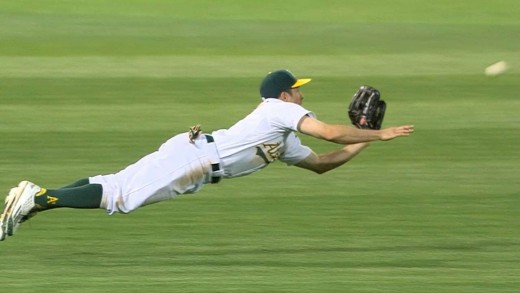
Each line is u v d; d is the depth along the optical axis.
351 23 76.94
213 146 24.69
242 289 24.30
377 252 27.50
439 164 37.47
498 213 31.42
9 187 34.03
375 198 33.06
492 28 74.69
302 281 24.95
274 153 24.95
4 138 40.66
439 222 30.42
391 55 62.62
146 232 29.28
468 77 55.41
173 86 52.34
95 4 85.06
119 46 65.00
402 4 86.06
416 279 25.19
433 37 70.19
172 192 24.70
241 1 87.25
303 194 33.50
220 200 32.72
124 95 49.91
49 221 30.23
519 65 59.19
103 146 39.75
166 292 24.06
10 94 49.59
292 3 86.25
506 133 42.38
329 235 29.06
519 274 25.67
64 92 50.31
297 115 24.27
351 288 24.42
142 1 87.19
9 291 24.09
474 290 24.38
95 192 24.44
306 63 59.91
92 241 28.39
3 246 27.83
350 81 54.41
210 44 66.38
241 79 54.50
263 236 28.95
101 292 24.05
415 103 48.69
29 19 76.06
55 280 24.97
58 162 37.31
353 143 24.12
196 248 27.80
